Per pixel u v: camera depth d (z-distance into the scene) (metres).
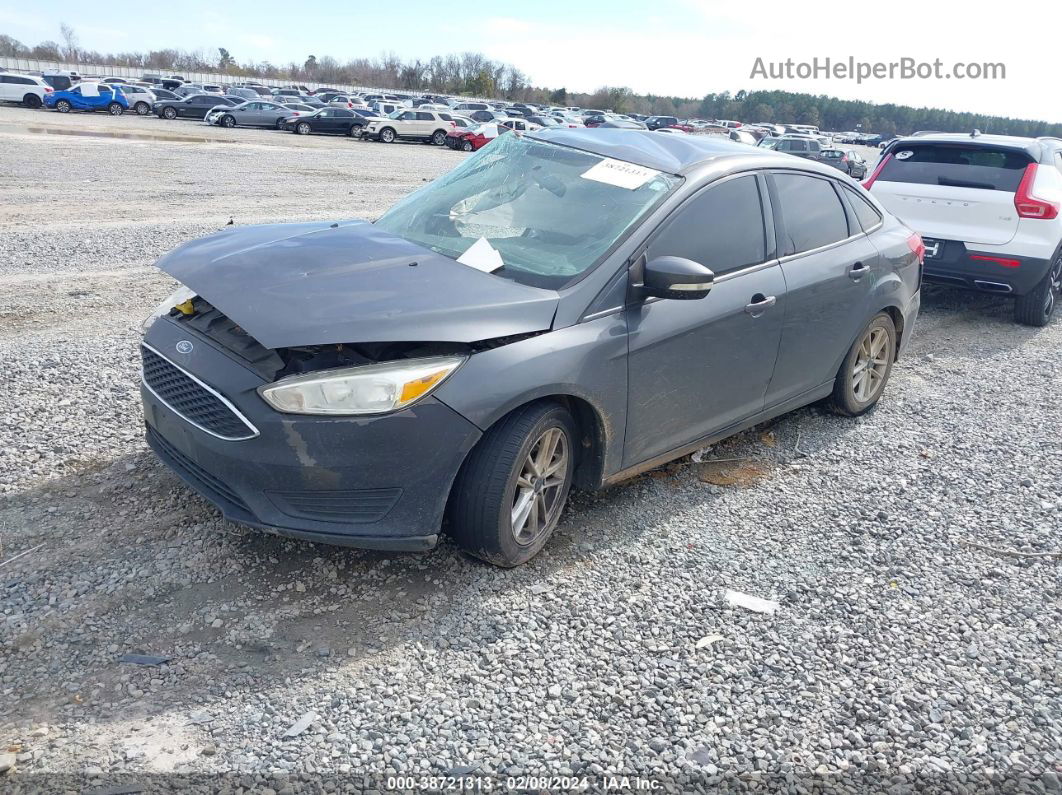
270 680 2.85
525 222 4.01
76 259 8.93
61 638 2.96
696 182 4.13
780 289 4.45
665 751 2.69
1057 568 3.96
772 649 3.22
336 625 3.15
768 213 4.53
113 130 29.28
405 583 3.43
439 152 32.47
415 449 3.12
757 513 4.28
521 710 2.81
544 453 3.51
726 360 4.22
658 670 3.06
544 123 47.59
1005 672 3.20
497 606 3.34
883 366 5.67
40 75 50.78
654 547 3.88
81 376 5.39
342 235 4.02
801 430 5.41
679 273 3.58
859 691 3.04
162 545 3.55
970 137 8.51
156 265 3.73
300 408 3.05
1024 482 4.85
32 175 15.23
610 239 3.81
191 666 2.88
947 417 5.85
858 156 30.33
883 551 4.00
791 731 2.82
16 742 2.50
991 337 8.20
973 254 8.13
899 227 5.76
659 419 3.99
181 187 15.24
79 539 3.55
